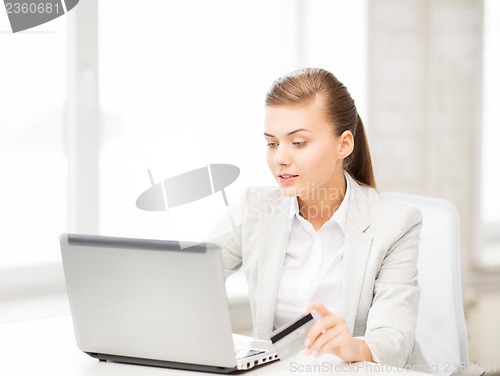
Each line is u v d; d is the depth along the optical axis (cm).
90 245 138
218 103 290
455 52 364
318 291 173
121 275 137
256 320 176
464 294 365
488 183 404
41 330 173
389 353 146
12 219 259
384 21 335
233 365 132
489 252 392
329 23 320
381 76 335
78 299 143
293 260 177
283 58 311
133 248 134
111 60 269
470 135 374
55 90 264
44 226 266
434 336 184
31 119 260
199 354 134
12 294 260
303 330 132
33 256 265
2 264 258
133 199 269
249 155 296
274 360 142
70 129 267
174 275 131
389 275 167
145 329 138
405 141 349
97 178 270
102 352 145
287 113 158
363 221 171
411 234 173
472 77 372
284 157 159
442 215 185
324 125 160
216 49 290
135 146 272
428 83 356
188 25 283
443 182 364
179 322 134
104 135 270
